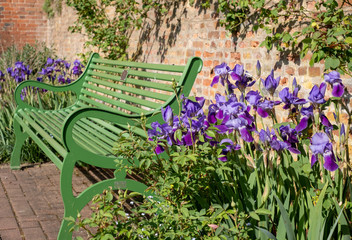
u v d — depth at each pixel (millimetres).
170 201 2721
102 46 7656
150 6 6492
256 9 4598
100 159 3240
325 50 3572
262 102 2664
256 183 2820
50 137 4008
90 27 7898
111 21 8109
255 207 2738
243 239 2527
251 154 2836
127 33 7637
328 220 2498
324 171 2564
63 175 3156
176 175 2756
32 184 4777
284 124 2643
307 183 2701
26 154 5535
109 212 2541
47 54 11414
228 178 2830
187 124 2799
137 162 3287
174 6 6160
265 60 4570
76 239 2441
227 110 2621
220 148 2705
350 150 3578
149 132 2799
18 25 13039
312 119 2551
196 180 2848
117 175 3250
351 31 3438
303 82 4109
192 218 2467
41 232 3598
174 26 6164
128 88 4773
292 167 2670
